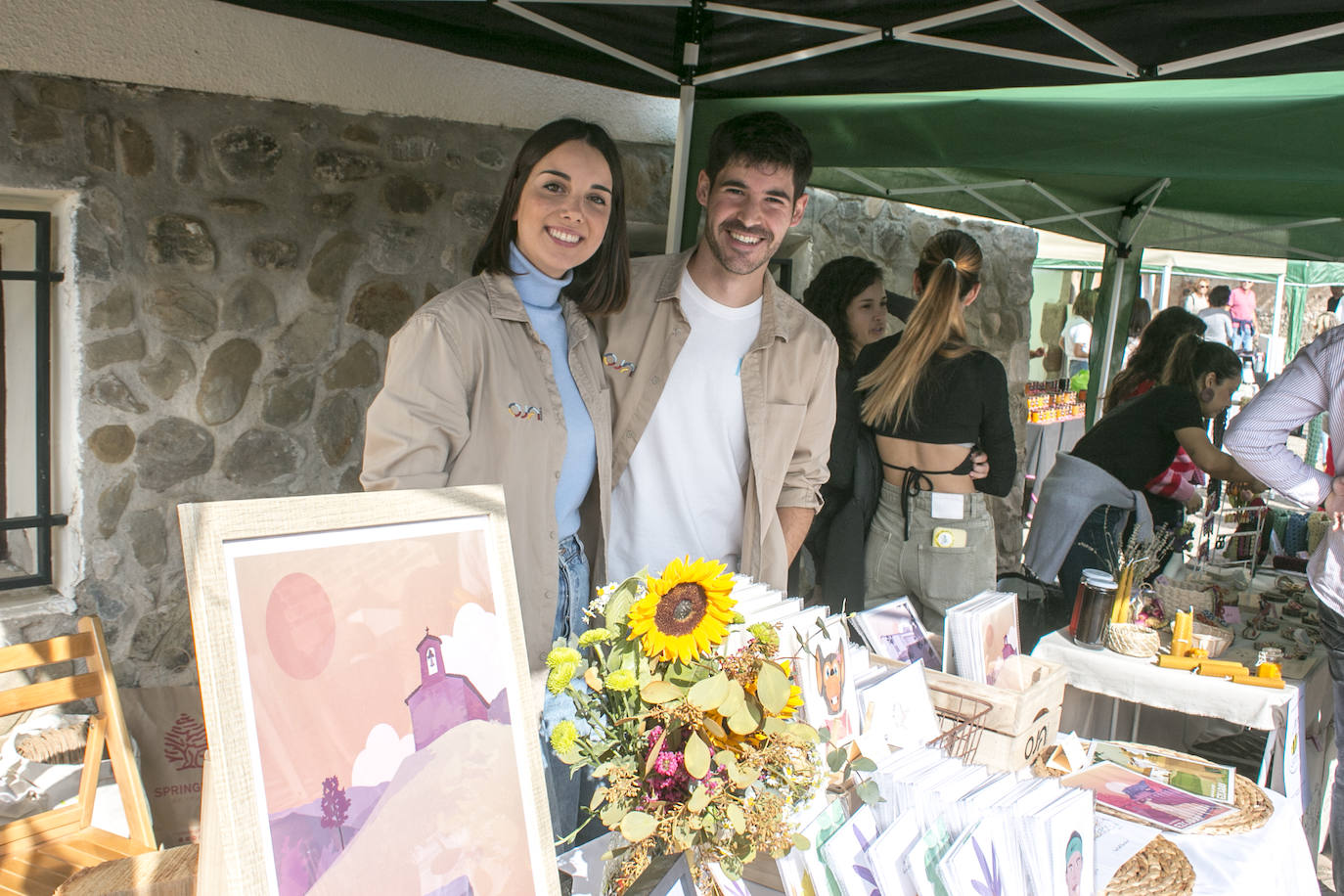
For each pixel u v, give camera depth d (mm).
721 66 3281
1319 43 2408
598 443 2104
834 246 4754
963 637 2141
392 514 1090
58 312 2854
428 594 1104
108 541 2900
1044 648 3066
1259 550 4438
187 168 2906
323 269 3225
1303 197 5270
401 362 1765
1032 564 4000
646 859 1199
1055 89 2982
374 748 1010
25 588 2938
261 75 3006
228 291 3031
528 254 1959
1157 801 1961
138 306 2865
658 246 4609
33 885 1954
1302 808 3105
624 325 2352
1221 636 3117
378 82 3266
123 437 2887
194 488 3043
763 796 1211
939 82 3062
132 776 2168
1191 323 4449
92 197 2740
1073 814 1515
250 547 956
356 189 3268
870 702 1821
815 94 3322
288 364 3186
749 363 2357
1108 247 5793
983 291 5617
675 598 1225
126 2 2709
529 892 1122
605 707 1289
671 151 4145
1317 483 2824
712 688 1178
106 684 2191
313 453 3283
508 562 1198
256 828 894
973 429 3178
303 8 2699
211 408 3041
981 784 1594
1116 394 4715
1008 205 5086
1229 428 2943
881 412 3244
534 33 3053
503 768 1136
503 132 3623
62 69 2641
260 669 934
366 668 1023
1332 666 2838
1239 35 2445
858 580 3361
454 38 2971
